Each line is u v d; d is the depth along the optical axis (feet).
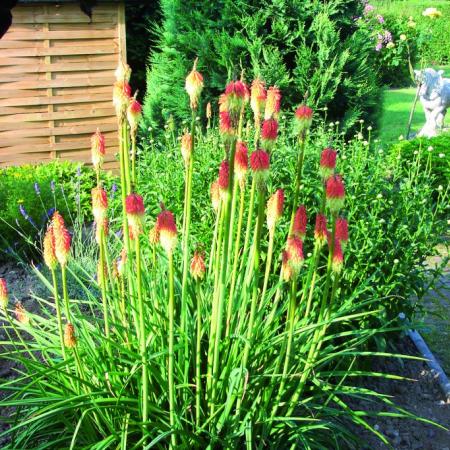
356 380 13.88
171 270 7.85
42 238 20.59
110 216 18.71
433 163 25.76
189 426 9.36
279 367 9.78
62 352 9.33
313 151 15.98
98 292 16.76
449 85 36.99
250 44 23.11
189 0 24.16
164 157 18.52
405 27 60.13
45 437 10.12
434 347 16.14
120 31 26.53
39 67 25.80
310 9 23.40
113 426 9.11
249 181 13.41
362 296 13.50
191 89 8.10
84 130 27.09
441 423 12.71
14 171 24.45
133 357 8.85
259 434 9.73
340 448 11.35
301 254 8.16
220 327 8.80
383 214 15.11
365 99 24.16
